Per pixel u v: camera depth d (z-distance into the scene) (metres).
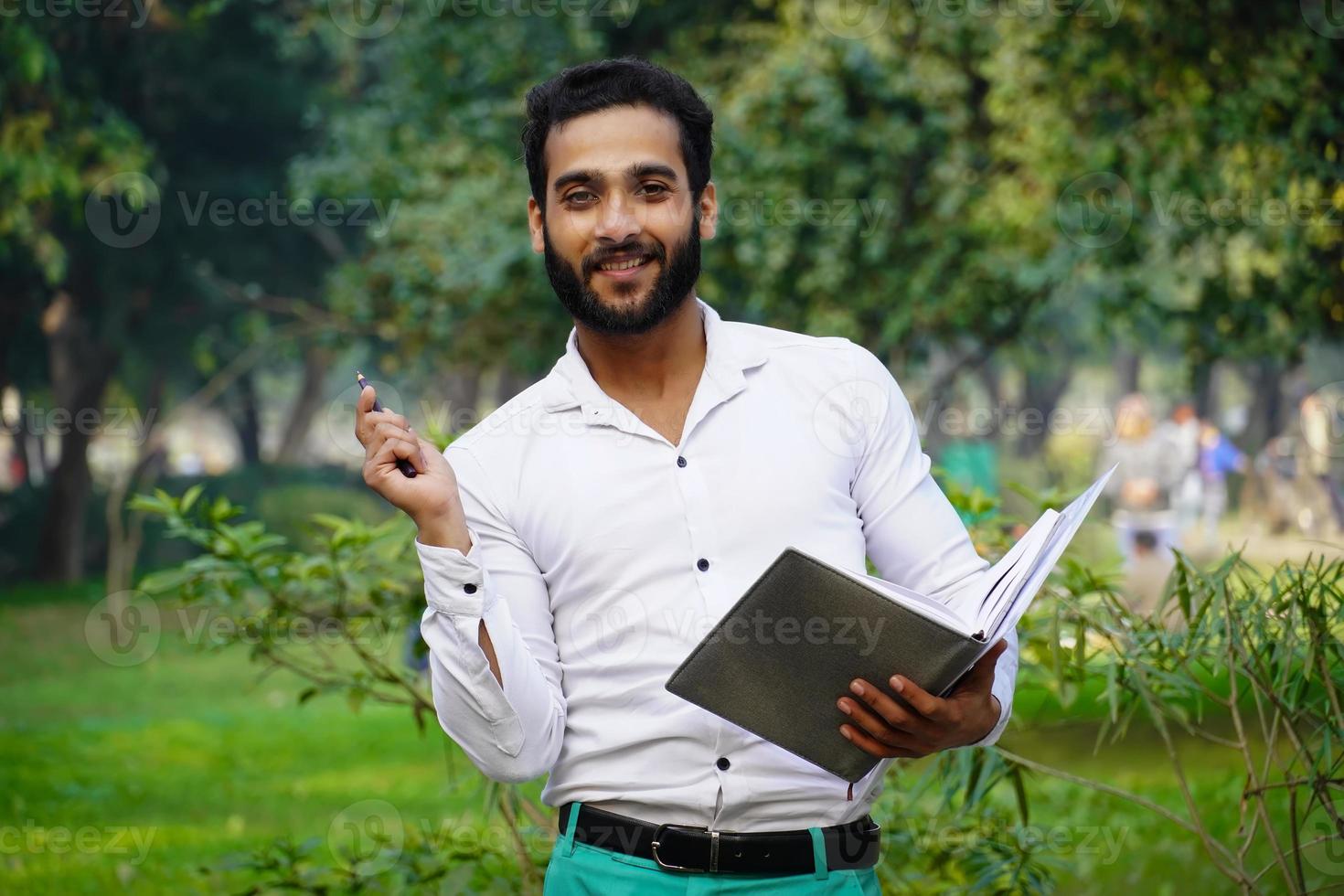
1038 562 2.30
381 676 4.13
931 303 11.77
